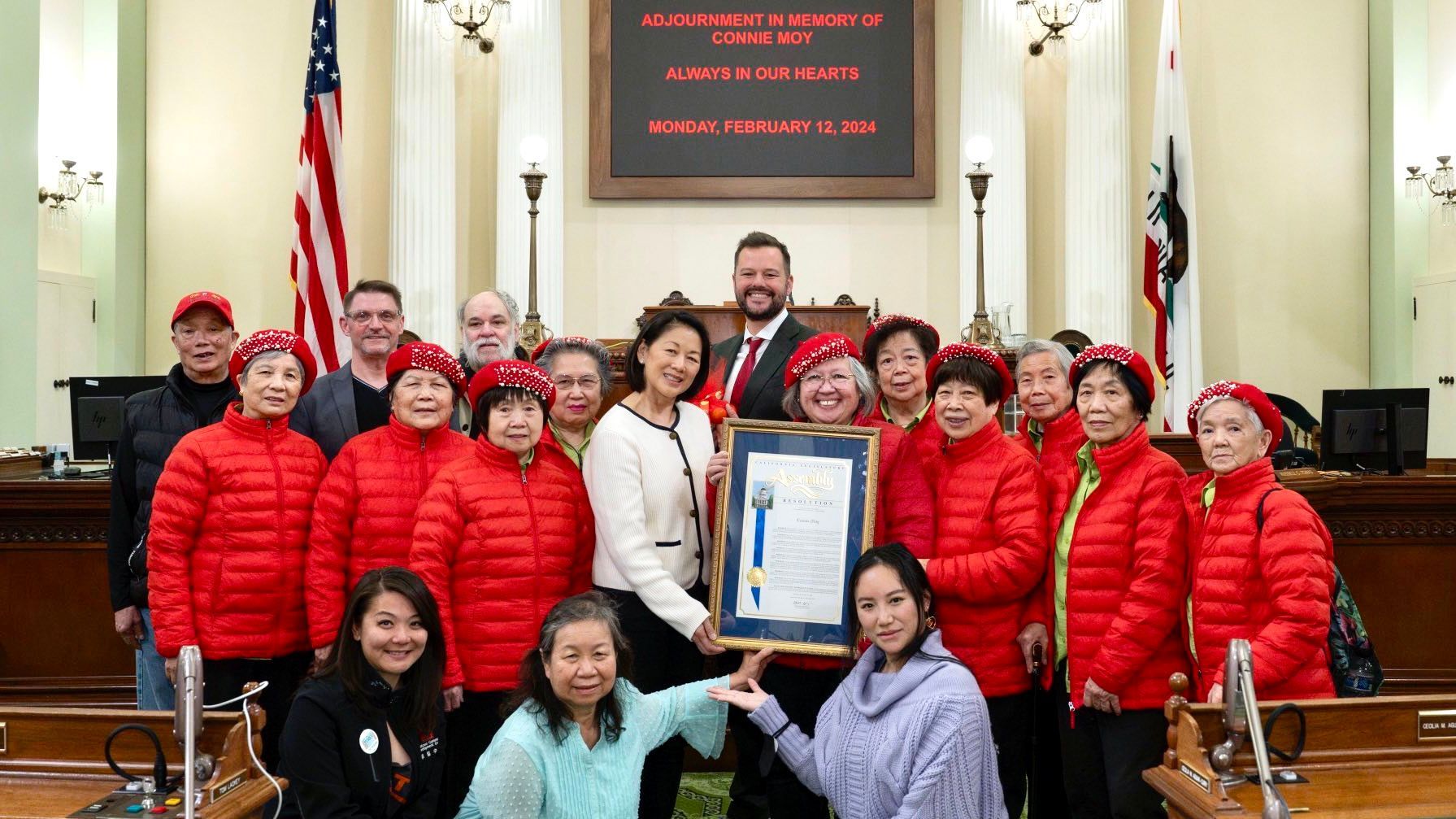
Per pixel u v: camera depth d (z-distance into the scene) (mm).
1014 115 8406
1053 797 3480
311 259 7547
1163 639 2988
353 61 8602
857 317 6941
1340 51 8641
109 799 2354
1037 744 3498
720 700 2961
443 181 8305
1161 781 2465
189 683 2340
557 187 8414
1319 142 8641
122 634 3676
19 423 6590
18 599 4906
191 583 3307
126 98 8461
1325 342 8617
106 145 8344
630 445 3145
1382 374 8516
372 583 2686
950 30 8688
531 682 2691
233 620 3279
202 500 3293
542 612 3152
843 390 3238
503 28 8461
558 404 3498
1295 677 2805
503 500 3148
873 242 8633
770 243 3812
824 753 2889
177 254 8633
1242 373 8609
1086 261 8273
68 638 4914
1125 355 3109
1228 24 8664
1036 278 8648
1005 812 2818
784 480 3133
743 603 3084
